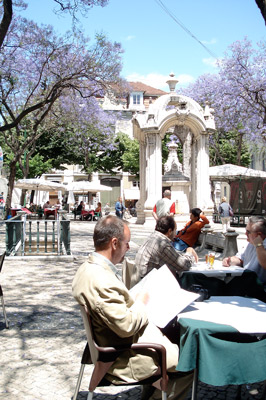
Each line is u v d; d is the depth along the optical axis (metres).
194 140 20.06
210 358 2.66
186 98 19.19
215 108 27.86
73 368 4.07
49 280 8.23
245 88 24.38
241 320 2.93
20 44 19.77
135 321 2.72
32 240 14.04
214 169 24.72
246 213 24.28
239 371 2.68
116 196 55.81
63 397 3.45
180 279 4.42
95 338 2.77
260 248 4.19
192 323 2.81
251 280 4.26
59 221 12.14
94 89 20.30
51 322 5.56
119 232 2.92
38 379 3.80
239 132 30.50
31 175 39.72
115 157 48.06
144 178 20.80
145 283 3.42
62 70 20.00
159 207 11.56
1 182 44.16
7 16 10.54
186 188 20.28
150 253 4.36
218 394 3.53
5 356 4.36
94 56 19.81
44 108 24.31
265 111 24.55
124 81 20.39
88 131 36.47
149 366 2.79
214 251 9.50
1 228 20.39
